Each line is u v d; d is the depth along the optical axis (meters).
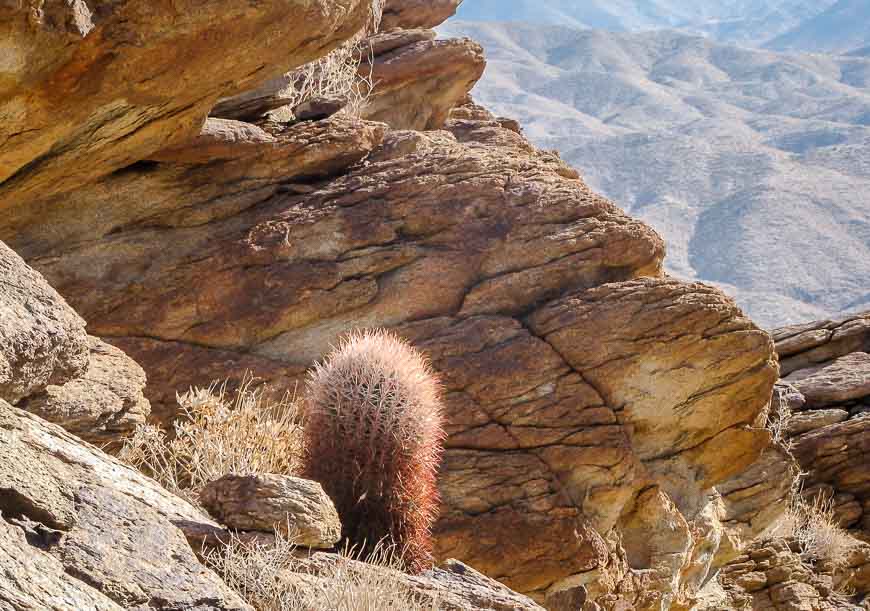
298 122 9.00
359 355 4.72
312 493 4.01
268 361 7.62
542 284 8.04
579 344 7.72
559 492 7.31
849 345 16.62
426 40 11.58
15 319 3.69
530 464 7.36
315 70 9.62
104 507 3.27
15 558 2.71
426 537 4.83
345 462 4.60
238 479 3.97
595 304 7.84
